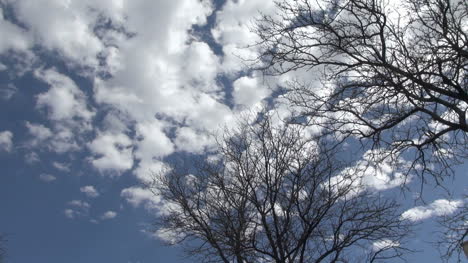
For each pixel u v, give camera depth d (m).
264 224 13.45
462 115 8.79
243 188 14.66
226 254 14.52
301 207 14.03
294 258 13.15
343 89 9.98
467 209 9.84
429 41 9.23
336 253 13.34
